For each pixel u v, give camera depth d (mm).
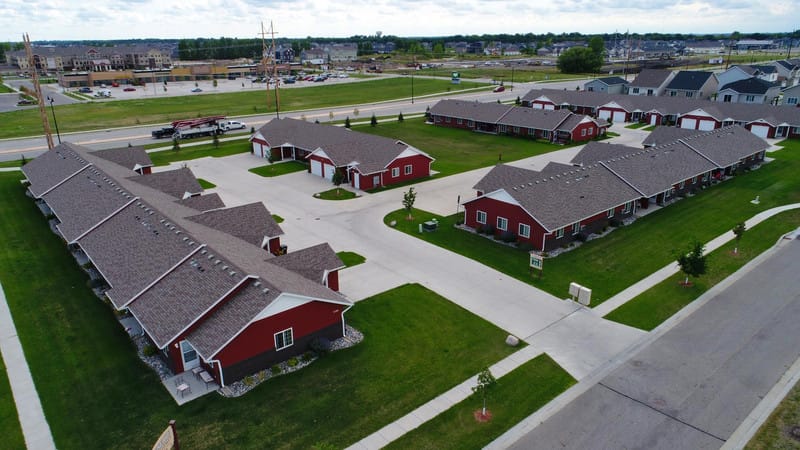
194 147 78625
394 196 55062
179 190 48656
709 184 57969
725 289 34312
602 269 37656
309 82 176625
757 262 38219
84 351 27922
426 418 22906
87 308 32250
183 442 21438
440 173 64125
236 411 23266
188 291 27031
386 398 24172
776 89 107875
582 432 22000
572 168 50312
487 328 30047
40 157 58094
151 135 87125
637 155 54312
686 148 59125
